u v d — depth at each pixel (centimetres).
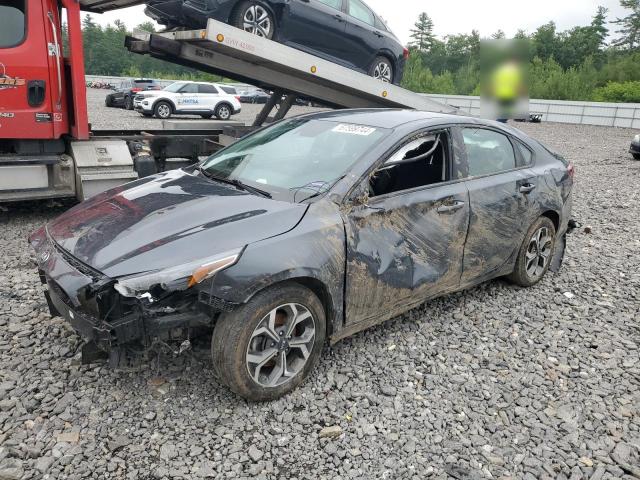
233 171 389
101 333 273
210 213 320
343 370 354
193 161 848
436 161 404
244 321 289
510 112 1161
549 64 4441
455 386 348
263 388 308
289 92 818
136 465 263
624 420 323
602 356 398
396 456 282
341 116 424
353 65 927
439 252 391
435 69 7731
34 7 576
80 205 374
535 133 2545
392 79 1020
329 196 334
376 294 354
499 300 486
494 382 356
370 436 296
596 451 295
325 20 845
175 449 275
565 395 346
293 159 380
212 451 276
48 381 323
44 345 361
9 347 358
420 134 387
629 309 485
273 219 312
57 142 635
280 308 307
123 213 333
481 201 419
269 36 787
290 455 278
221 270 279
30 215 688
